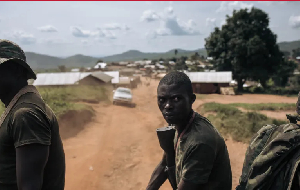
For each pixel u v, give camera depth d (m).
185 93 1.64
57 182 1.86
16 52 1.70
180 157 1.74
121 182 5.41
